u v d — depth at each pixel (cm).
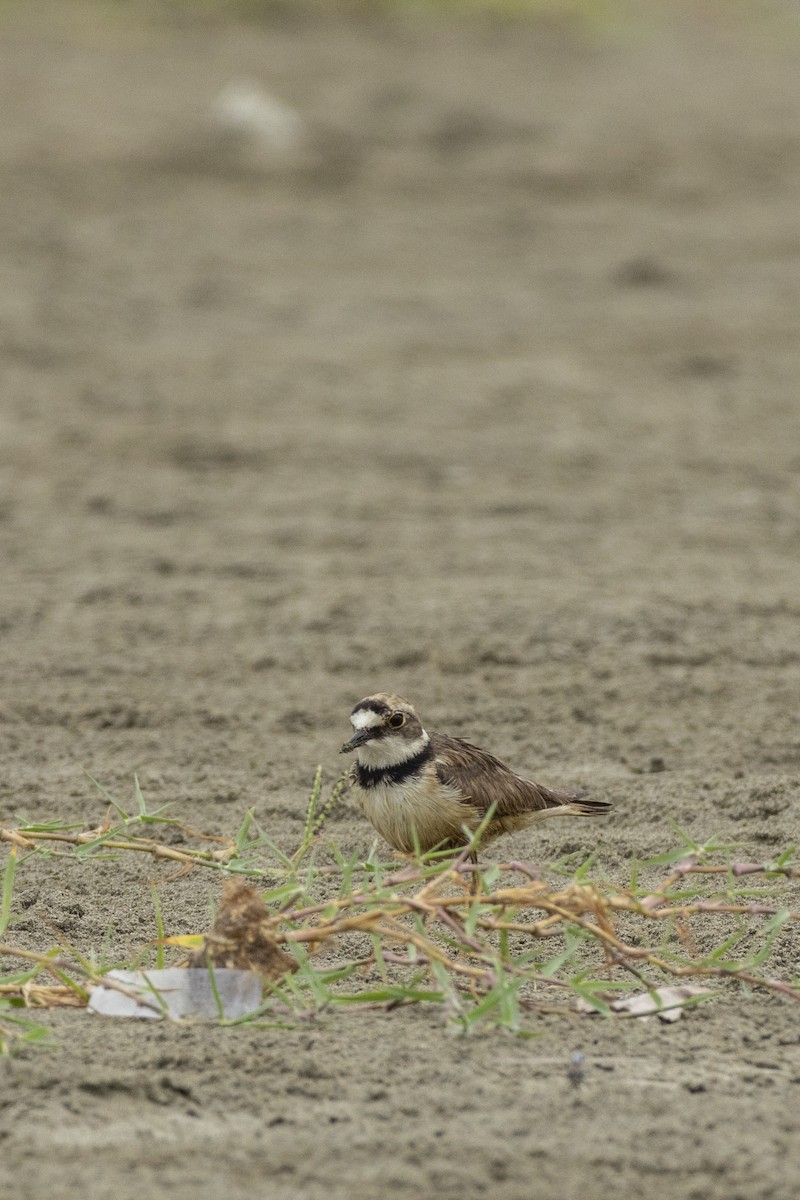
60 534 1998
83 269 3297
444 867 934
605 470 2258
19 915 1072
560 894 919
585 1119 795
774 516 2081
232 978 901
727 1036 898
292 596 1784
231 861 1016
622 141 4431
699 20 6475
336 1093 816
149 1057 842
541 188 4019
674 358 2823
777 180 4144
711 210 3869
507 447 2348
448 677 1562
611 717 1463
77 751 1394
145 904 1100
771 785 1295
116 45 5209
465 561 1903
